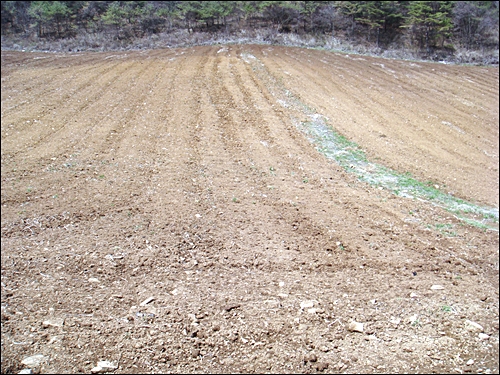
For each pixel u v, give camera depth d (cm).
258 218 602
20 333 354
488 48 2028
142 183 695
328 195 705
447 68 1767
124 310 390
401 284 474
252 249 518
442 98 1368
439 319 416
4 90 1248
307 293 437
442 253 560
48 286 427
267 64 1589
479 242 607
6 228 546
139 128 964
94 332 358
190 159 806
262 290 436
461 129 1130
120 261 476
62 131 939
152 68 1509
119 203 622
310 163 839
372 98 1309
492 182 844
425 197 748
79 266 464
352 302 429
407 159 910
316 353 349
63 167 751
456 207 725
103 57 1739
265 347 352
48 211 593
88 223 563
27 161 772
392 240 580
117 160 790
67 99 1174
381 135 1030
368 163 872
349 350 357
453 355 367
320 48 1969
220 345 351
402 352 362
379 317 408
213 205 630
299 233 570
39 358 326
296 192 704
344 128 1048
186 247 512
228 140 920
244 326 376
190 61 1611
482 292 478
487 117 1231
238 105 1146
